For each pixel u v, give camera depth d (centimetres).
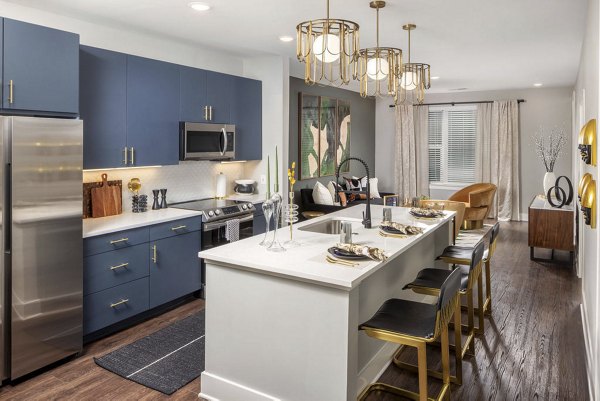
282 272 234
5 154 271
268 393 252
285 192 555
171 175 478
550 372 302
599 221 245
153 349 337
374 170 1029
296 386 242
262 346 252
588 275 336
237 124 511
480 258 321
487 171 923
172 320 394
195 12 366
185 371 304
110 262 352
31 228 285
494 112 904
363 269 233
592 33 303
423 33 436
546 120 873
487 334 363
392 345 331
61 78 312
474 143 941
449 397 258
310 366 237
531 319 395
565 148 865
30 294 288
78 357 323
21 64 288
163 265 400
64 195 303
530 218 584
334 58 290
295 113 719
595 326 257
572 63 593
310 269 233
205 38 451
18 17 342
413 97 965
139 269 377
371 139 1010
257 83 541
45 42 302
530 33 438
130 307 371
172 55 468
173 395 275
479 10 365
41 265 293
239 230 477
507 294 462
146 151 409
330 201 723
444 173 977
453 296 237
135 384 288
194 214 429
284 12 367
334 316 227
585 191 273
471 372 303
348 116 887
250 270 252
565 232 565
